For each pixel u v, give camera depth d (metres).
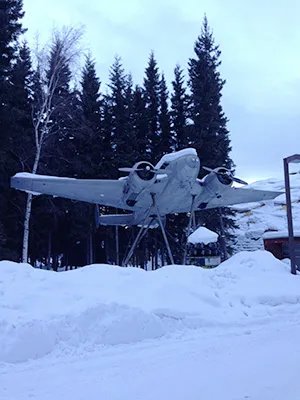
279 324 6.93
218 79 28.83
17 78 22.30
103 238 28.30
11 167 21.11
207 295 7.76
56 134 24.16
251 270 9.98
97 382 4.08
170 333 6.25
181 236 27.19
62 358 5.02
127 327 5.89
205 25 29.59
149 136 29.97
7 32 20.88
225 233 26.67
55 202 24.64
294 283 9.40
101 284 7.49
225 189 16.06
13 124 20.73
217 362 4.68
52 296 6.70
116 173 26.22
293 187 39.03
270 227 30.23
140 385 3.96
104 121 27.70
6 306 6.22
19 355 4.98
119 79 30.39
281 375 4.11
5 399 3.64
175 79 30.03
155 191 15.12
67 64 21.66
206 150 26.72
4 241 21.28
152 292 7.41
